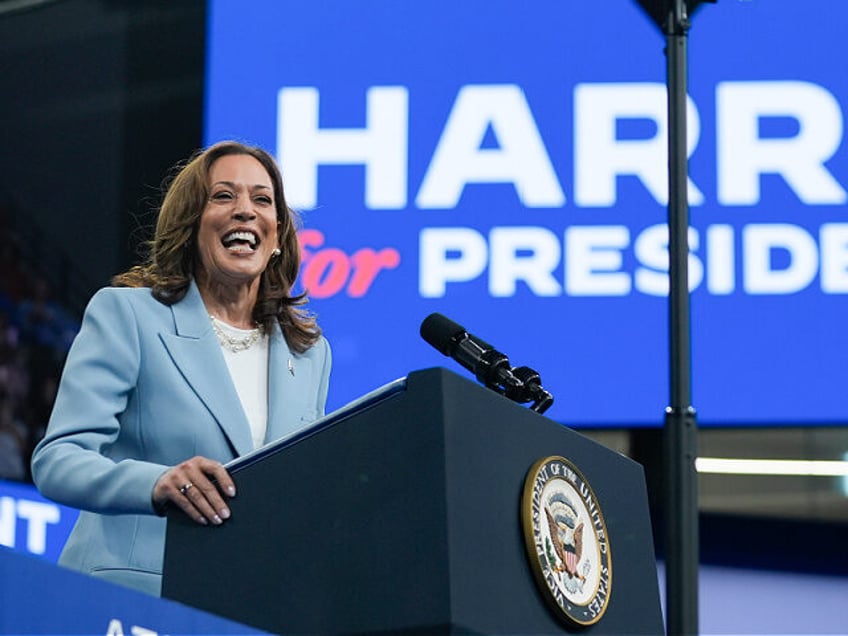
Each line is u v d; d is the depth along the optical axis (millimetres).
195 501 3775
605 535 3959
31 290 14820
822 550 12594
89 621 2842
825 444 12820
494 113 13148
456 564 3363
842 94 13031
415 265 12945
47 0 15039
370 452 3568
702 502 12852
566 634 3680
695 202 12945
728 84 13094
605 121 13062
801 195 12930
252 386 5273
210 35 13461
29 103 14977
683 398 6527
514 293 12875
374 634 3418
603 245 12898
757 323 12781
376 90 13273
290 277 5551
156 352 5051
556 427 4008
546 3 13250
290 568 3611
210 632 3076
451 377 3549
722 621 12367
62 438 4789
